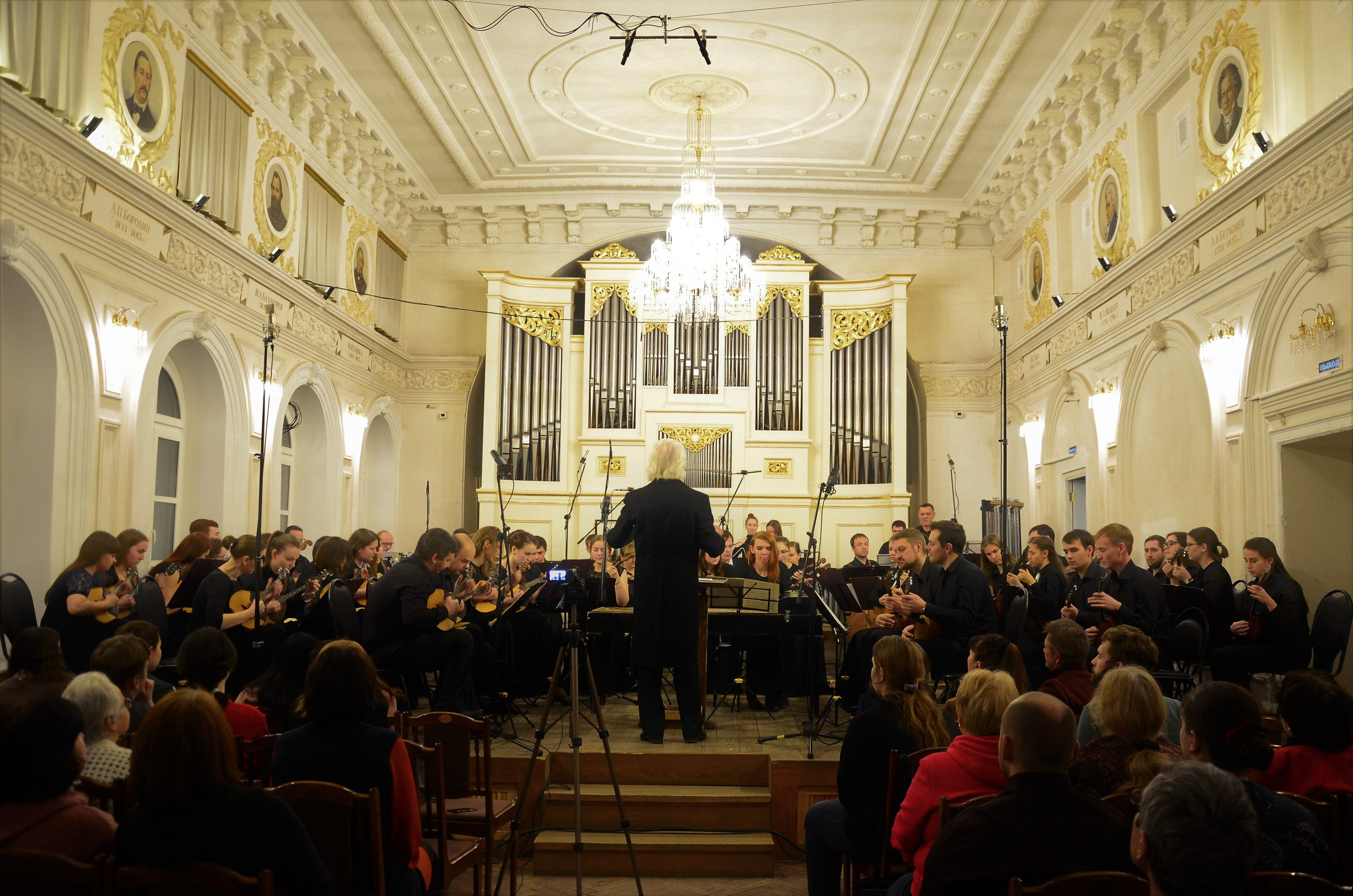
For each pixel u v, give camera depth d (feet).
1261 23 25.85
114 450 25.45
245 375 32.89
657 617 19.60
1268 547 21.83
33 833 8.88
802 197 50.19
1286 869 8.54
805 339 48.01
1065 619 15.76
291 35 33.45
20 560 22.89
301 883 8.68
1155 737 11.25
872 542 46.85
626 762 18.90
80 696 11.40
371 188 46.09
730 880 17.34
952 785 11.03
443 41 36.11
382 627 20.12
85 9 24.26
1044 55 35.88
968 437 50.11
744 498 47.14
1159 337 30.91
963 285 51.06
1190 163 30.78
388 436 49.85
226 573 21.52
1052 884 7.48
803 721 22.66
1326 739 10.59
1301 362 23.81
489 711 22.50
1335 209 22.16
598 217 51.47
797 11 33.96
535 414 47.73
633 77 39.04
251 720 13.89
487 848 13.97
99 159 23.71
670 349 47.91
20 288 22.25
